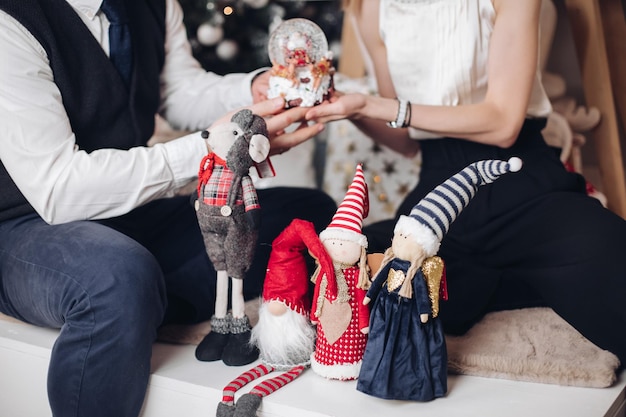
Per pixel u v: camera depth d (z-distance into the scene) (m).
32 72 1.31
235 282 1.32
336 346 1.23
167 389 1.26
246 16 2.63
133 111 1.53
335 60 2.82
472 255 1.51
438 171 1.61
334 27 2.78
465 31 1.53
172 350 1.40
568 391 1.24
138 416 1.28
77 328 1.24
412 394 1.16
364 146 2.37
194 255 1.49
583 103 2.67
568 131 2.05
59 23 1.40
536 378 1.27
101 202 1.33
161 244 1.53
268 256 1.54
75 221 1.36
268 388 1.19
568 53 2.65
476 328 1.45
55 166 1.30
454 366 1.31
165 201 1.63
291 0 2.71
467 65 1.53
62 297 1.26
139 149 1.36
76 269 1.25
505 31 1.45
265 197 1.64
